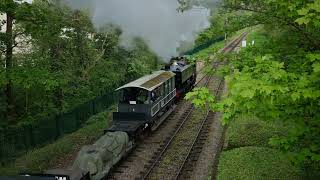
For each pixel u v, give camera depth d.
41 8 16.09
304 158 7.79
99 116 22.52
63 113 20.33
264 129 16.69
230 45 43.84
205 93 7.19
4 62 17.69
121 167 15.12
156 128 19.91
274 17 9.21
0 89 19.53
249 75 6.52
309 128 7.65
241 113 7.38
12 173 14.39
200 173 14.34
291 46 9.34
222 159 14.14
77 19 21.97
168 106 22.70
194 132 19.28
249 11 10.63
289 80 6.57
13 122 19.31
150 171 14.52
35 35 16.47
